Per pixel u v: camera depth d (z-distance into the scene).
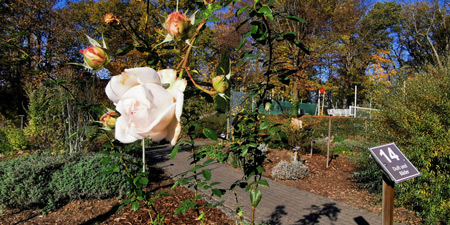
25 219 3.41
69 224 3.24
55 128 5.58
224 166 6.49
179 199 3.99
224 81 0.55
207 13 0.68
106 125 0.64
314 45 15.16
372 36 22.81
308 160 7.11
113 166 1.18
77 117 5.48
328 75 21.72
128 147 1.09
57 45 12.93
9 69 13.69
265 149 5.89
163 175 5.46
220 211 3.58
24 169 3.77
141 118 0.41
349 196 4.45
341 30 16.23
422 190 3.33
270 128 1.05
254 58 0.98
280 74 1.06
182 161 6.91
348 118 11.49
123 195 4.13
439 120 3.62
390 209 2.17
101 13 13.49
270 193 4.58
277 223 3.35
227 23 18.42
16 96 14.71
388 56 23.20
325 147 8.20
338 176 5.68
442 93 3.75
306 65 15.24
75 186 3.87
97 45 0.54
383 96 4.60
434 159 3.57
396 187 3.67
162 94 0.43
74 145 5.49
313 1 14.39
